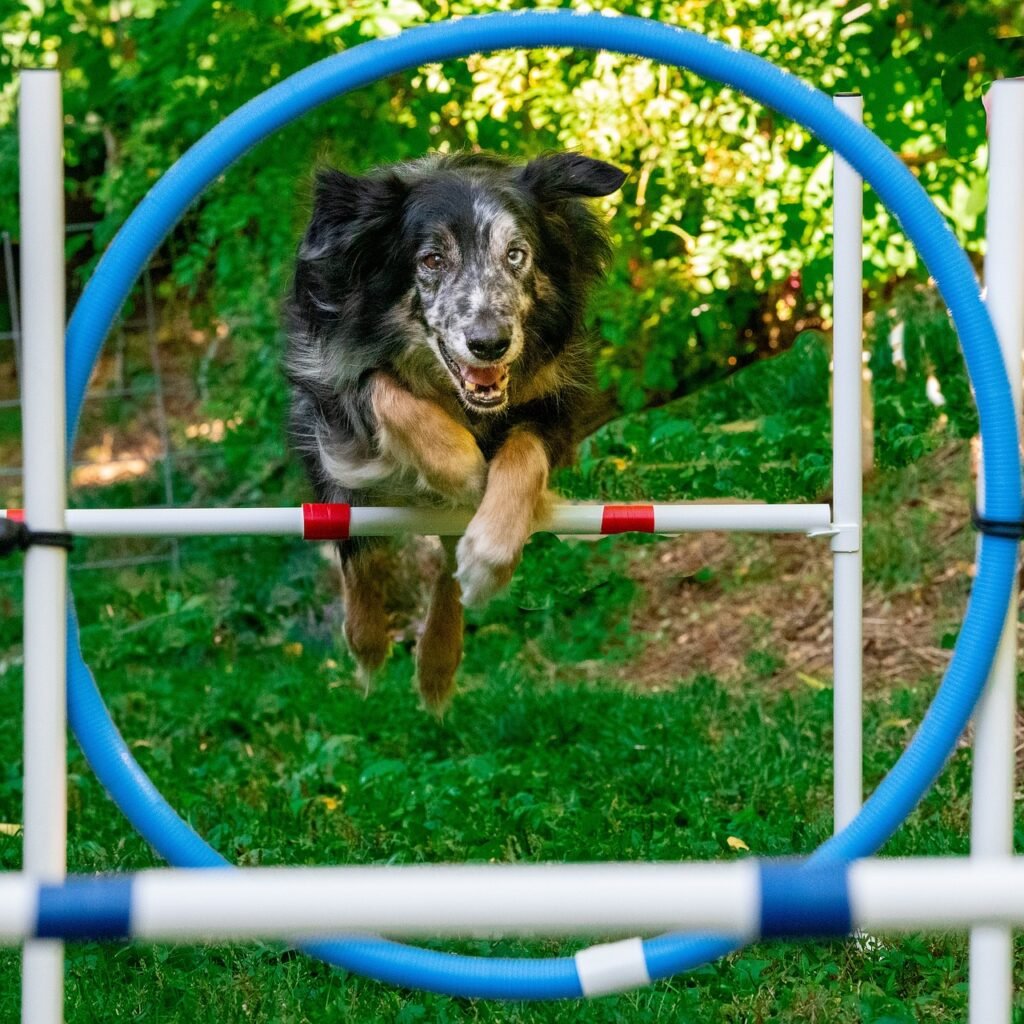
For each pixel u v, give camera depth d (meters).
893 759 5.16
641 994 3.43
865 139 2.80
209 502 9.10
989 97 2.74
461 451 3.85
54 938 1.69
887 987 3.45
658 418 8.89
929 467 7.83
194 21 6.94
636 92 7.68
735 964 3.60
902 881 1.65
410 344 4.15
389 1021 3.34
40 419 2.59
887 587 7.20
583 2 7.10
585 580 7.91
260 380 8.45
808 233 7.79
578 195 4.34
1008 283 2.73
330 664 7.42
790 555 8.01
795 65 6.83
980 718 2.72
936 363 8.54
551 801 4.90
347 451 4.16
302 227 4.74
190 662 7.89
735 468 7.75
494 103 7.48
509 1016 3.35
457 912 1.66
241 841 4.50
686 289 8.19
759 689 6.55
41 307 2.58
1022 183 2.71
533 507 3.76
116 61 8.35
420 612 7.78
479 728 6.00
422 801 4.81
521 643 7.68
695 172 7.95
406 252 4.14
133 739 6.20
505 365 4.00
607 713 6.03
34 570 2.59
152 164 8.39
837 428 3.80
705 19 7.04
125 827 4.71
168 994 3.52
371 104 7.43
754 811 4.61
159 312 11.10
